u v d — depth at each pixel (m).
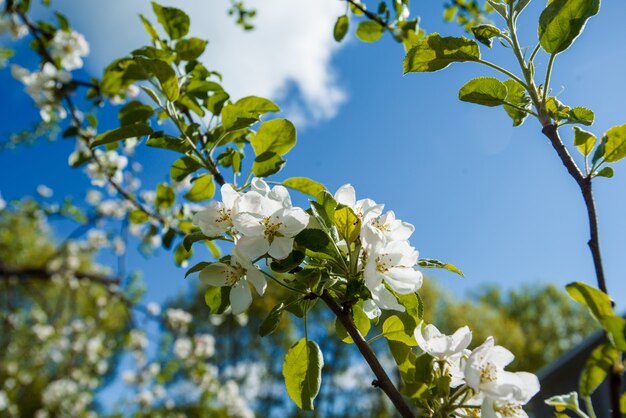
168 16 0.53
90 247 1.86
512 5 0.33
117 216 1.38
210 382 1.74
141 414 1.75
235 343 4.43
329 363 4.70
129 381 1.77
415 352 0.33
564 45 0.31
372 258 0.31
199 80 0.52
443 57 0.35
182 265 0.63
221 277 0.34
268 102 0.46
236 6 0.93
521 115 0.35
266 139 0.44
